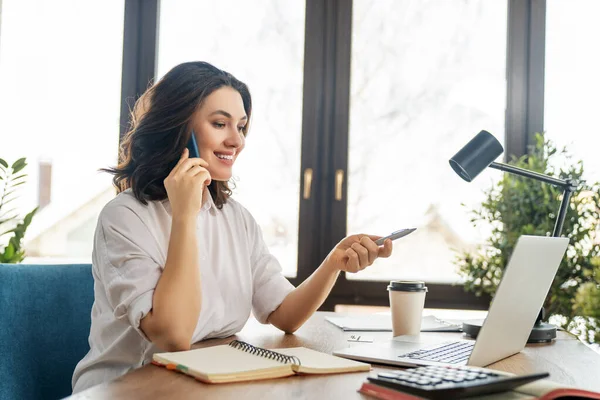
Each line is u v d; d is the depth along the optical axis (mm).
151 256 1272
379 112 2891
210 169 1451
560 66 2725
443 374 805
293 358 975
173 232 1231
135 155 1455
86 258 3090
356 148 2902
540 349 1272
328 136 2891
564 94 2715
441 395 724
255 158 2980
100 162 3102
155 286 1215
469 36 2834
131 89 3064
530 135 2730
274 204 2959
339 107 2896
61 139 3123
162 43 3088
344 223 2865
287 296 1495
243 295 1475
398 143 2869
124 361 1292
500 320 1019
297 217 2932
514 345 1156
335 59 2916
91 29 3123
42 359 1297
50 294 1347
